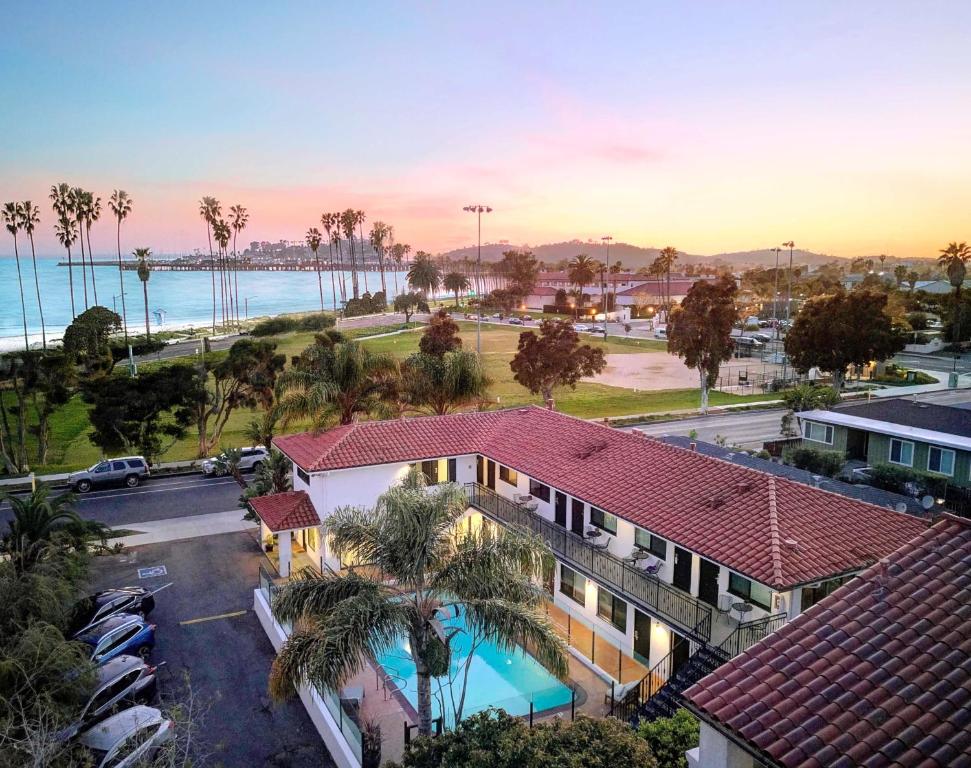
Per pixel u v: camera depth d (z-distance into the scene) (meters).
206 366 55.19
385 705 21.08
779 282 185.12
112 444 46.31
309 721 20.89
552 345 59.19
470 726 12.67
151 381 46.00
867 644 10.70
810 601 20.00
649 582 22.59
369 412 40.12
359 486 30.69
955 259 133.75
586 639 24.91
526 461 29.86
